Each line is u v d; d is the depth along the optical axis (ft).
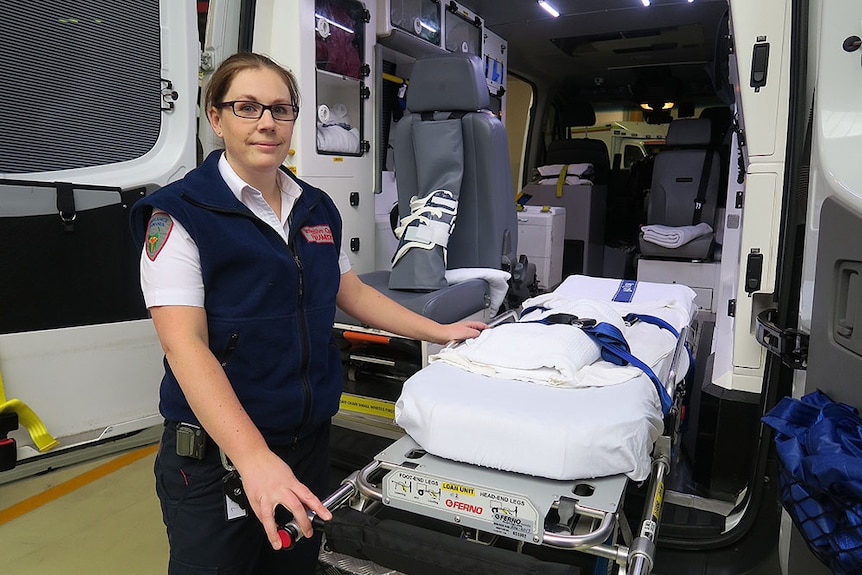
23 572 6.85
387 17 12.25
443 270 9.52
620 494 4.03
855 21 4.33
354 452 8.42
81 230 8.13
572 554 5.12
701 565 6.10
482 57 17.11
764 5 6.21
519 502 3.91
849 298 4.15
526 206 18.76
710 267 17.24
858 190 4.03
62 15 7.68
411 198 10.68
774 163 6.45
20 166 7.52
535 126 23.53
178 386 4.56
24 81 7.43
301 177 10.44
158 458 4.84
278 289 4.49
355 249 12.23
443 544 3.82
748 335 6.89
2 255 7.49
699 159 18.69
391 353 9.44
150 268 4.19
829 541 3.66
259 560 5.35
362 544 3.96
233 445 3.80
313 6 10.28
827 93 4.47
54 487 8.64
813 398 4.32
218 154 4.73
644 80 22.79
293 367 4.63
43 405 8.07
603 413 4.29
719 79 12.35
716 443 7.04
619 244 22.74
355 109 12.07
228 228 4.30
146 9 8.55
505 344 5.37
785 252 5.24
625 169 25.09
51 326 8.05
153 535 7.60
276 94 4.33
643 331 6.31
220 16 9.53
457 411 4.45
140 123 8.66
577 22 17.34
